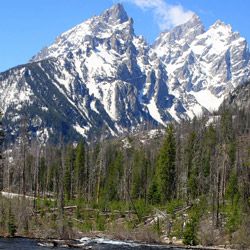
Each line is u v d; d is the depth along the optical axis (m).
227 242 97.88
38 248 77.50
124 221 118.44
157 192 137.88
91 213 126.38
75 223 115.12
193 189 135.25
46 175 175.88
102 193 150.88
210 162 140.12
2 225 95.88
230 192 122.06
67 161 168.38
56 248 78.69
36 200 127.69
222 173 122.00
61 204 117.31
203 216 111.75
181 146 170.62
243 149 154.25
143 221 117.62
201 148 161.25
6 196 121.38
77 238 99.50
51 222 103.50
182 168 150.62
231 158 149.38
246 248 93.81
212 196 118.75
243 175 123.56
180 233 103.06
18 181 167.88
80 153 165.50
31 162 169.88
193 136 163.88
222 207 115.19
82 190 160.88
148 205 129.25
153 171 155.00
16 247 77.62
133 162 160.38
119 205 130.25
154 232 104.81
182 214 116.88
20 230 97.50
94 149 194.38
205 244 97.75
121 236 103.62
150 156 172.75
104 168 168.62
